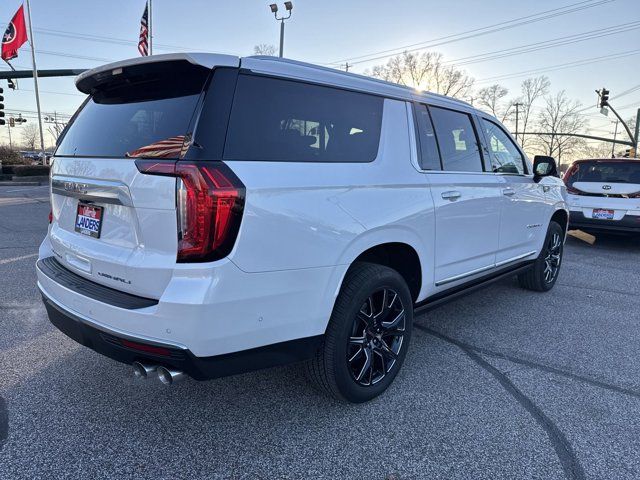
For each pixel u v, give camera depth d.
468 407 2.95
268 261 2.23
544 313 4.80
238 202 2.10
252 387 3.13
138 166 2.20
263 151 2.30
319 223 2.43
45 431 2.59
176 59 2.25
